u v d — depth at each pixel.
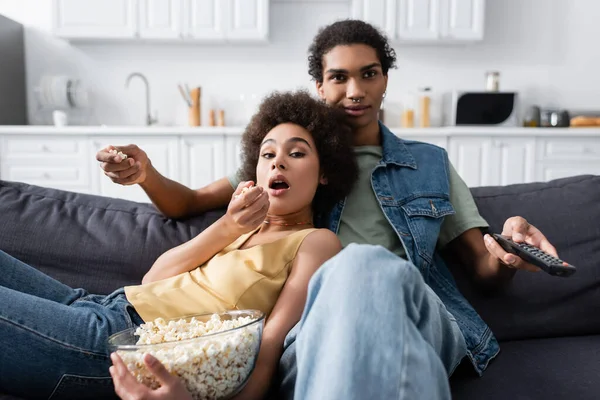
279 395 0.75
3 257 0.90
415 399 0.56
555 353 0.99
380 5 3.29
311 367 0.62
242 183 0.93
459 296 1.08
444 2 3.33
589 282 1.10
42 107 3.63
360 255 0.62
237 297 0.85
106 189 3.14
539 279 1.10
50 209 1.15
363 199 1.15
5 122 3.37
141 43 3.63
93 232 1.12
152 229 1.13
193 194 1.18
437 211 1.12
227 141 3.14
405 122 3.57
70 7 3.28
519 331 1.08
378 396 0.56
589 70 3.73
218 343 0.63
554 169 3.21
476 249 1.11
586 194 1.20
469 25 3.37
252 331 0.67
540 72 3.72
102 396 0.80
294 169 0.98
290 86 3.70
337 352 0.58
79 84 3.56
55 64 3.64
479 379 0.89
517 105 3.31
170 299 0.86
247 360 0.66
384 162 1.18
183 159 3.15
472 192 1.25
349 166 1.11
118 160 0.97
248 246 0.98
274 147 1.01
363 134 1.25
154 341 0.67
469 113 3.33
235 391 0.66
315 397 0.59
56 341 0.77
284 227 1.00
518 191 1.25
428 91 3.54
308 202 1.01
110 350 0.65
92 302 0.90
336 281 0.62
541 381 0.87
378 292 0.59
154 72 3.67
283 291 0.86
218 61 3.67
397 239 1.12
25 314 0.76
